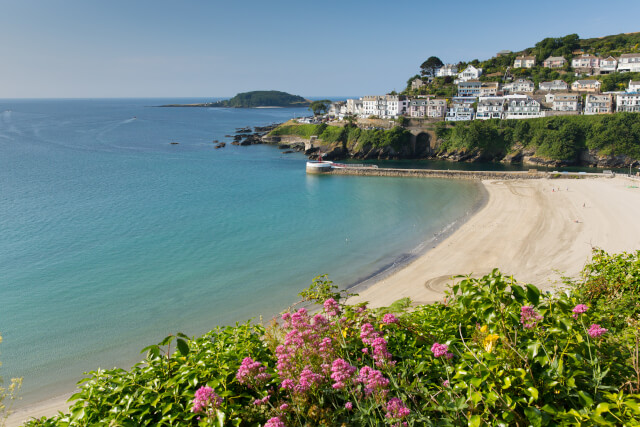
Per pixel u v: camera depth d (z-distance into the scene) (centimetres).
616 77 13325
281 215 5797
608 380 541
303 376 543
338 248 4406
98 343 2620
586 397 478
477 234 4669
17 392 2159
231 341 746
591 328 566
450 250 4188
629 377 535
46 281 3531
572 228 4656
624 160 9831
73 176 8531
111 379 663
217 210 6041
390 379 577
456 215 5672
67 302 3161
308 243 4575
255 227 5184
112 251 4272
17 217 5466
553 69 15500
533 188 7188
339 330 668
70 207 6050
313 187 7906
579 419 453
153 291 3356
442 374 596
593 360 534
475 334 613
